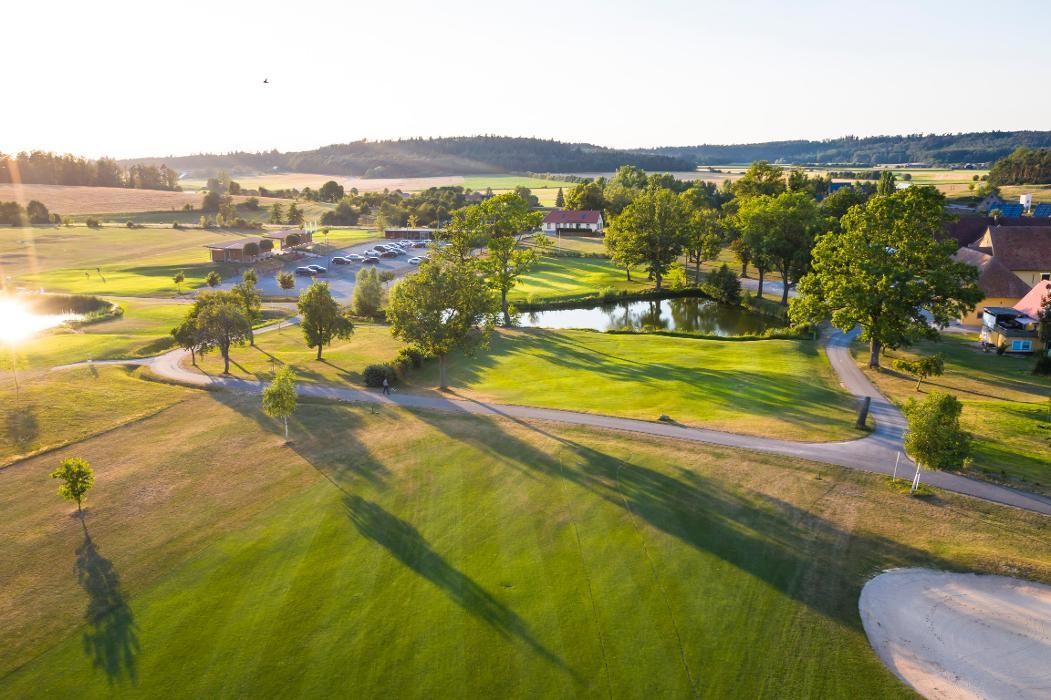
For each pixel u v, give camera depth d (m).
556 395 56.97
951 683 25.16
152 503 38.84
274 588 30.83
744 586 30.28
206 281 124.50
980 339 75.56
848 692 24.61
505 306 91.88
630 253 115.81
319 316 68.19
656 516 36.09
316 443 46.94
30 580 31.75
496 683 25.14
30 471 43.09
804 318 68.94
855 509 36.50
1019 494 37.88
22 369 65.50
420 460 43.69
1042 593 29.89
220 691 24.97
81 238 171.12
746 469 41.19
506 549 33.41
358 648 26.97
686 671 25.55
